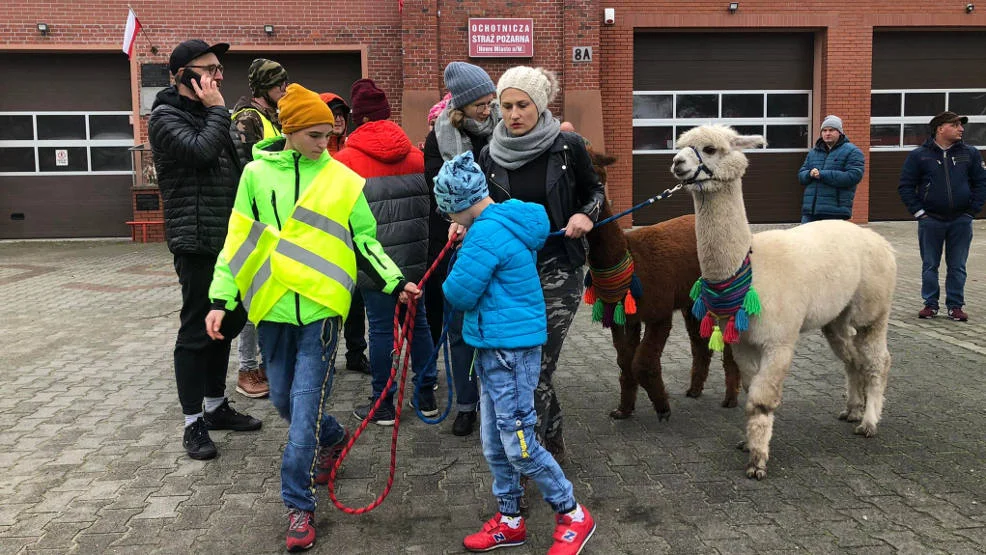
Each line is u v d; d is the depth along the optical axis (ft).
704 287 13.19
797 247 13.46
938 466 13.11
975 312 25.89
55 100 51.13
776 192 54.44
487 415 10.43
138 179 50.37
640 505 11.82
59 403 17.12
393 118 52.06
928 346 21.21
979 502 11.70
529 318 10.08
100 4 49.60
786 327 12.87
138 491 12.50
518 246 10.02
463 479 12.96
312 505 10.82
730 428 15.19
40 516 11.64
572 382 18.51
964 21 52.19
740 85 53.52
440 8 48.73
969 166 24.26
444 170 10.03
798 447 14.12
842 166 24.76
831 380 18.40
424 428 15.43
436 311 16.20
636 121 53.26
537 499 12.18
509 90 11.46
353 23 51.21
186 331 13.74
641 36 52.80
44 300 30.01
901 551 10.26
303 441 10.59
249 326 17.33
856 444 14.21
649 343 14.89
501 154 11.70
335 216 10.78
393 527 11.30
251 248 10.69
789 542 10.58
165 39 50.11
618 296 13.43
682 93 53.36
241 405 16.98
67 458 13.89
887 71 53.67
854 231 14.88
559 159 11.66
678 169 12.34
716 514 11.47
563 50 49.34
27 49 49.39
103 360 20.94
